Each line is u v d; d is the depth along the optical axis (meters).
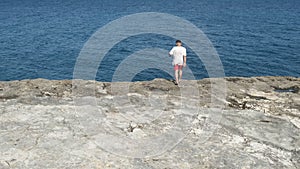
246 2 166.12
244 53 49.53
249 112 12.77
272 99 14.16
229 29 74.44
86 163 9.62
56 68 44.91
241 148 10.48
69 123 11.56
